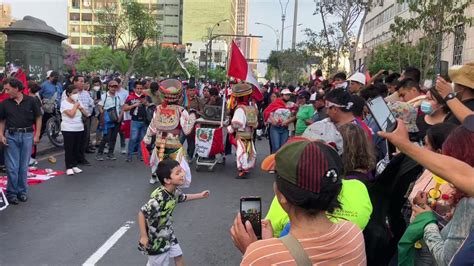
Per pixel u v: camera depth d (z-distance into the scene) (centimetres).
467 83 416
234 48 1014
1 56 4847
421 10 1294
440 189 305
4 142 757
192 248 592
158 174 470
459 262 219
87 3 11925
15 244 594
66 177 985
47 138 1407
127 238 622
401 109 468
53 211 741
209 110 1173
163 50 4603
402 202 319
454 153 252
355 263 196
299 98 1092
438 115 443
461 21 1284
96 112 1284
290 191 192
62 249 580
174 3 12644
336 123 398
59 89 1320
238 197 855
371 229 301
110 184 932
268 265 185
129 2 4038
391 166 308
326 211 200
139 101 1166
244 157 1013
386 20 4362
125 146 1384
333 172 192
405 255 305
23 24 1571
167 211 468
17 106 769
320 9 2155
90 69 6044
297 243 189
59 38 1720
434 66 1427
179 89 838
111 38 4119
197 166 1101
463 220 252
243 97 1009
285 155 195
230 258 561
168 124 828
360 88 737
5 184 893
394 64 2020
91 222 688
